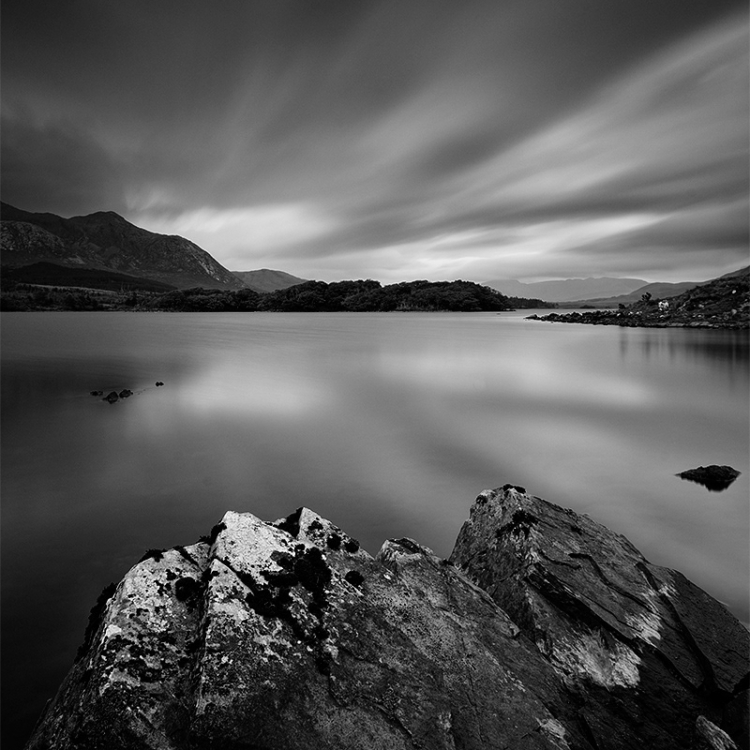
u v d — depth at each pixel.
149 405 33.78
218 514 15.95
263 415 30.88
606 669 6.46
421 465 20.91
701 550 13.18
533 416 30.73
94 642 5.11
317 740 4.44
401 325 161.88
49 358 62.50
